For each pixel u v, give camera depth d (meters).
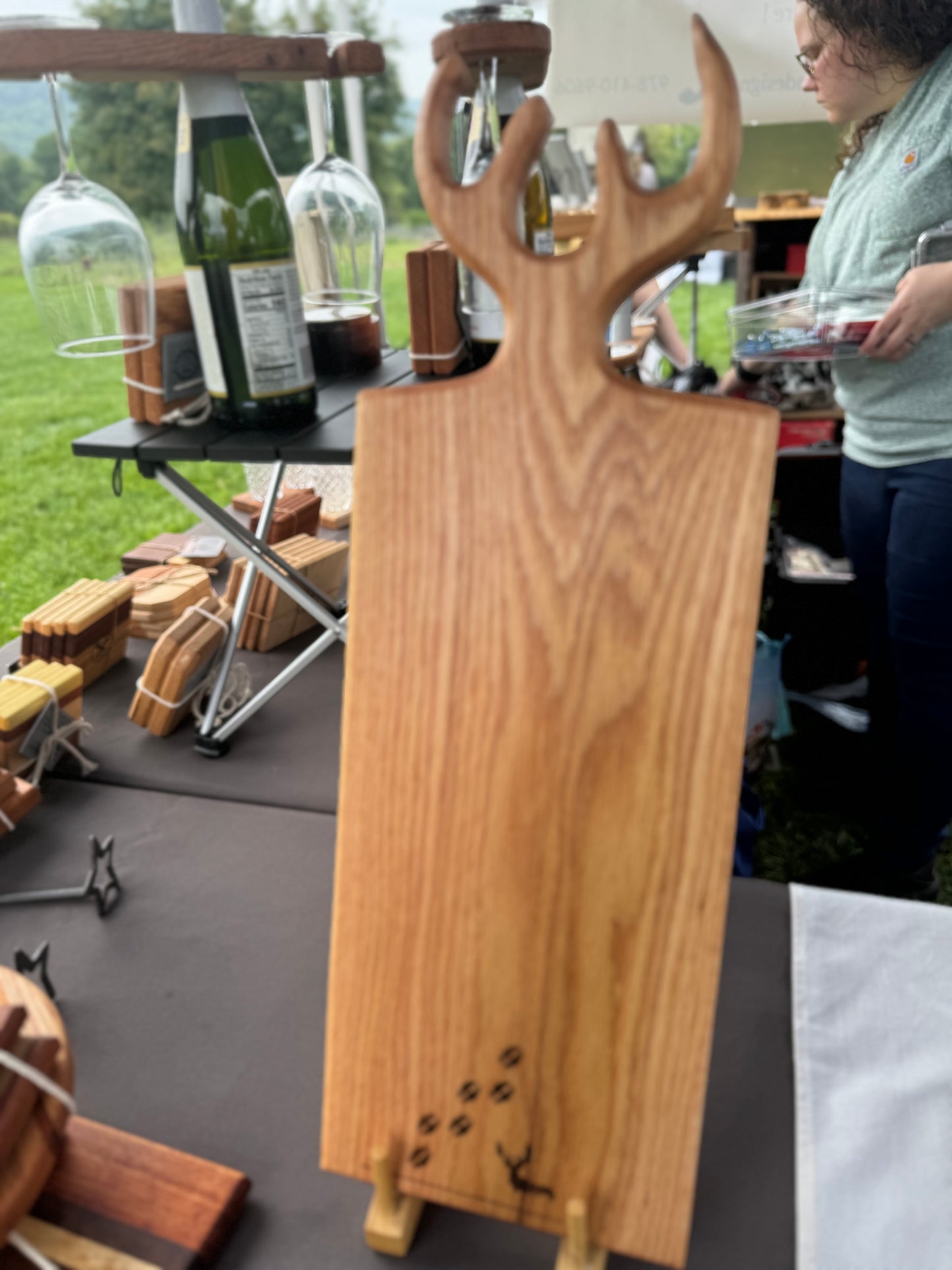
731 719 0.51
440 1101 0.58
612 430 0.52
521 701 0.54
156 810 1.06
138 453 0.92
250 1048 0.75
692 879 0.52
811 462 2.55
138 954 0.85
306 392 0.93
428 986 0.57
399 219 15.57
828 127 2.54
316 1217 0.62
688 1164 0.54
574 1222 0.54
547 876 0.54
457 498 0.54
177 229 0.89
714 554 0.51
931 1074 0.69
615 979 0.54
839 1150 0.64
